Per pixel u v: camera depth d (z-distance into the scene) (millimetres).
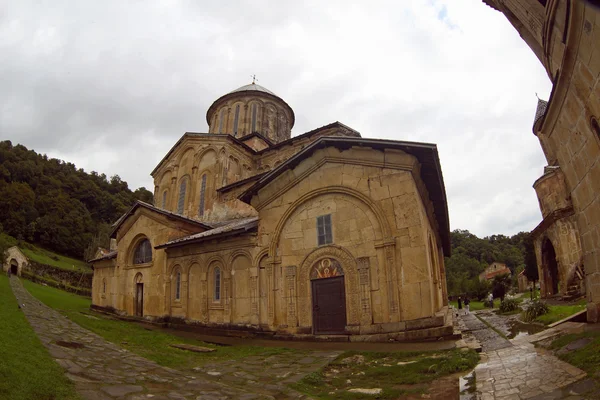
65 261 63969
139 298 20891
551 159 28344
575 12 6391
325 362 9055
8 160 79250
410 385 6855
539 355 7301
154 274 19719
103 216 86500
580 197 9258
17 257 44969
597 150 7734
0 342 7285
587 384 4797
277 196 14844
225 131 30469
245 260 15344
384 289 11750
